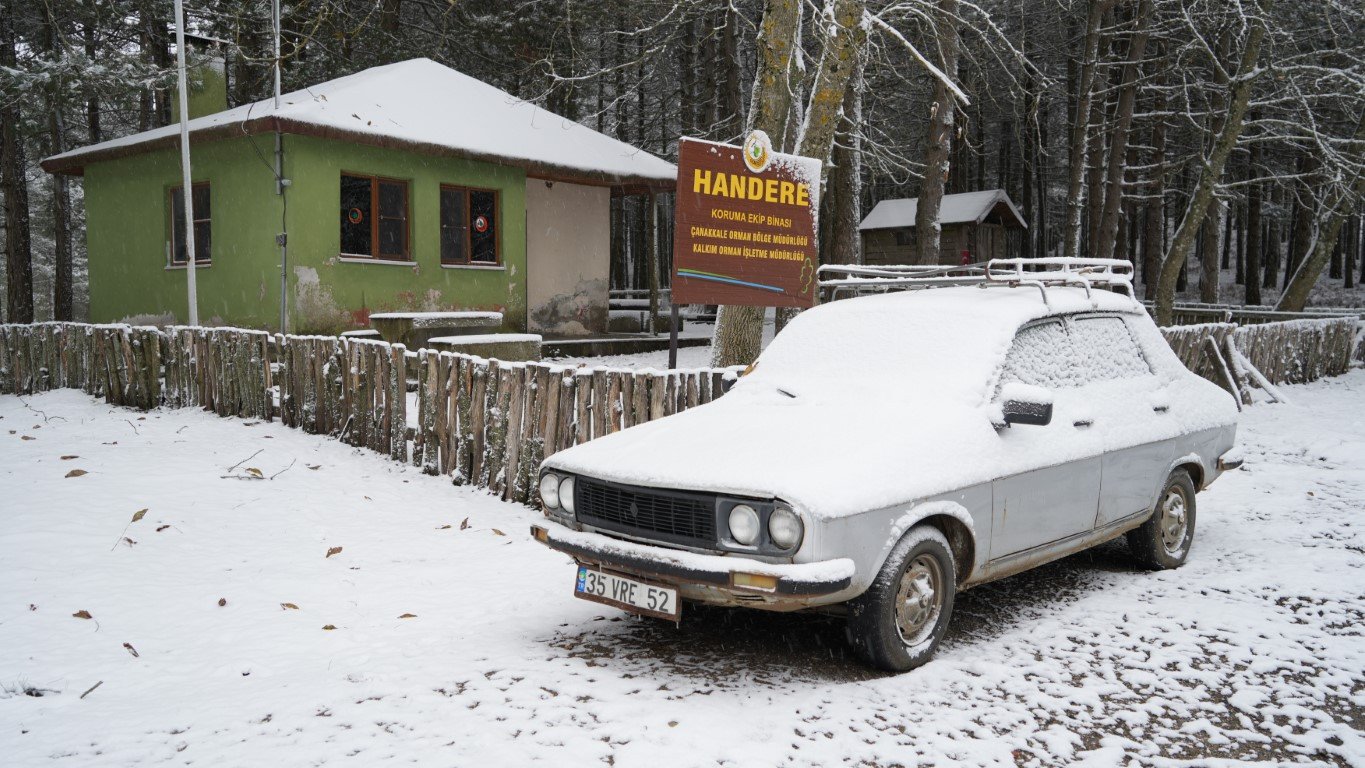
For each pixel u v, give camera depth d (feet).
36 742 12.19
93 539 21.21
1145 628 16.37
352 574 19.63
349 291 50.83
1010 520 15.83
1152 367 20.43
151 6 72.08
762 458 14.30
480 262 57.57
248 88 74.54
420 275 53.93
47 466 27.71
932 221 55.93
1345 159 61.77
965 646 15.55
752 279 25.72
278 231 48.85
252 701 13.44
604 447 16.19
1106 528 18.10
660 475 14.26
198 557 20.45
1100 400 18.44
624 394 24.18
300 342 32.73
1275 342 50.08
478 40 82.43
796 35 32.55
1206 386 21.88
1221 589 18.61
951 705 13.26
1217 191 74.38
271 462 28.58
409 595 18.35
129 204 58.29
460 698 13.48
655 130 120.16
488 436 26.22
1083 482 17.29
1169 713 13.14
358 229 51.78
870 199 161.89
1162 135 98.27
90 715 13.05
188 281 47.78
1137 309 20.81
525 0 77.61
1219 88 59.36
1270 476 29.40
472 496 25.91
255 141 49.32
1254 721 12.94
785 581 12.85
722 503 13.70
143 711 13.16
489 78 89.76
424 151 51.16
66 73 63.36
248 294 50.67
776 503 13.26
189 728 12.60
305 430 32.71
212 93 61.31
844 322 19.06
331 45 73.26
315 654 15.34
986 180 159.84
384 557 20.81
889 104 65.72
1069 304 18.86
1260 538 22.40
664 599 14.19
